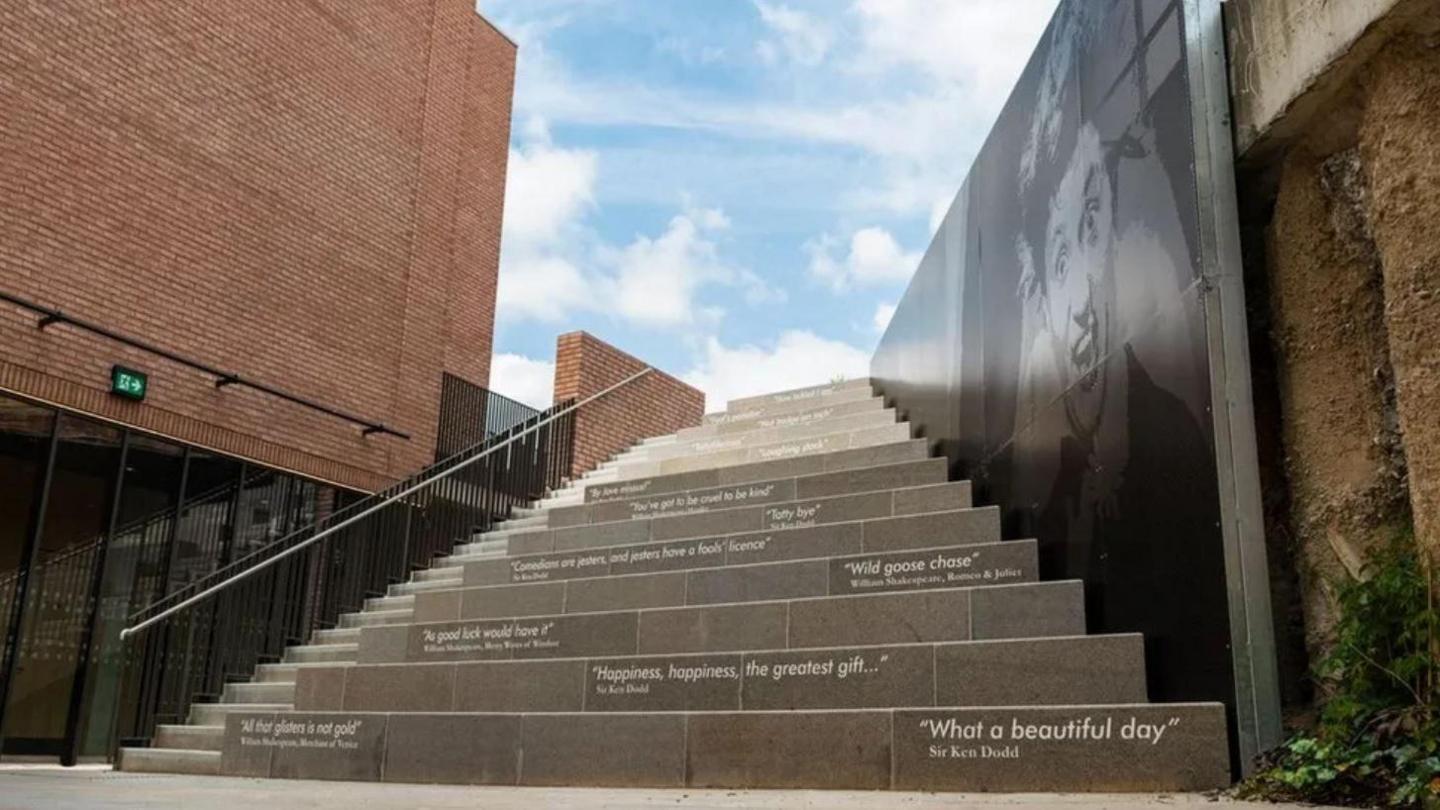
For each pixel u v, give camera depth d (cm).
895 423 1126
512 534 1070
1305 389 479
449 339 1905
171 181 1146
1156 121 539
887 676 576
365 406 1366
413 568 1209
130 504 1079
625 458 1429
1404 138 420
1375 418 447
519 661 703
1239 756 433
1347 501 449
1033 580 654
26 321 991
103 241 1067
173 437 1113
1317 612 457
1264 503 486
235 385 1188
